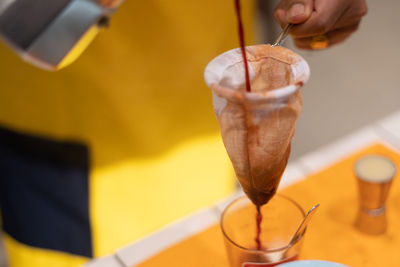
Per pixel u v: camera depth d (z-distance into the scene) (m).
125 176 1.25
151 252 0.86
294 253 0.75
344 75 1.79
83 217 1.25
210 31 1.20
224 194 1.38
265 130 0.68
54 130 1.19
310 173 0.94
